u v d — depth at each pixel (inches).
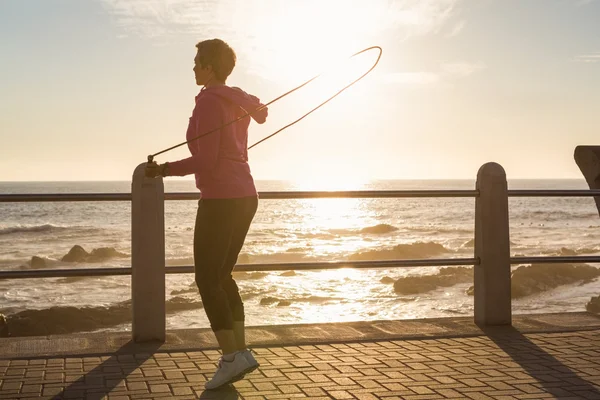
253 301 956.6
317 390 159.2
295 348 199.0
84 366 178.9
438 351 195.6
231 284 175.2
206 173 162.2
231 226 164.1
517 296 971.9
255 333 215.8
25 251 1801.2
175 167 158.4
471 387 161.5
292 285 1087.0
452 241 2015.3
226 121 161.9
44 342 204.8
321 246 1884.8
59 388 160.2
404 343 205.6
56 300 972.6
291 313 872.9
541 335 217.0
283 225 3016.7
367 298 974.4
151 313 205.2
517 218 3277.6
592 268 1101.7
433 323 234.5
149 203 205.0
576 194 239.1
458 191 230.5
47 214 3759.8
